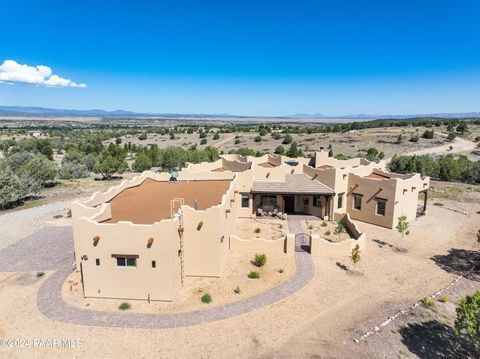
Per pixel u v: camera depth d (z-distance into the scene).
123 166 64.94
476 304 14.66
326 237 30.14
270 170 36.41
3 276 22.77
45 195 48.81
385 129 153.25
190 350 15.62
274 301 19.66
